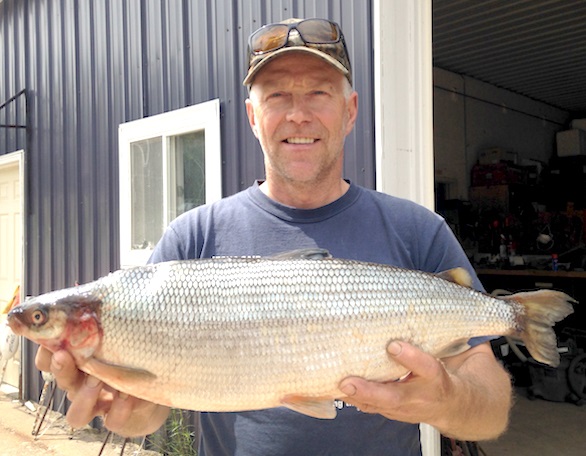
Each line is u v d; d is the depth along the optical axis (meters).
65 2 6.52
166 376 1.74
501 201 9.02
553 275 6.68
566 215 9.16
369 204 2.19
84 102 6.24
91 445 5.59
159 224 5.29
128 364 1.73
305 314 1.77
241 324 1.74
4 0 7.70
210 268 1.81
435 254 2.14
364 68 3.54
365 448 1.92
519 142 10.44
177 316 1.74
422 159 3.50
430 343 1.85
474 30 6.91
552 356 1.93
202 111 4.80
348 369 1.76
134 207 5.58
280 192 2.19
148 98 5.41
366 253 2.08
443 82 8.87
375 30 3.43
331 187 2.16
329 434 1.90
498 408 1.84
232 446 1.99
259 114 2.13
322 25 2.10
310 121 2.07
